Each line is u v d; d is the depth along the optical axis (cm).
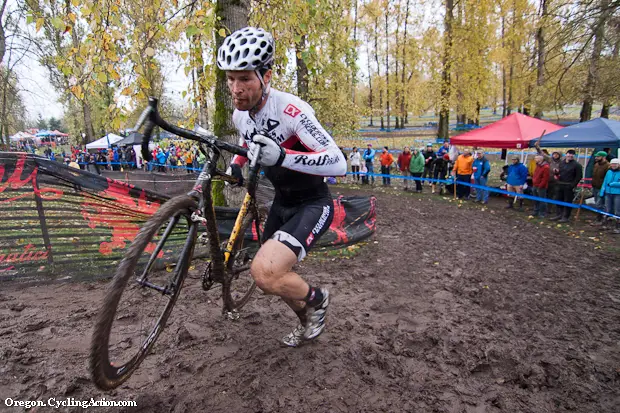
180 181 1159
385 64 3164
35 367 226
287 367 247
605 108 1402
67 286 362
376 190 1375
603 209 870
